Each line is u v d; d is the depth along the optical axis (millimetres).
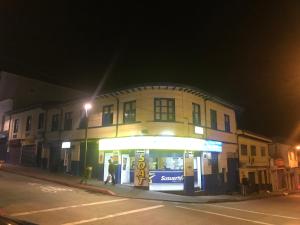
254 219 14195
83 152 29031
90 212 13086
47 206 13844
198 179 25953
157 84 23672
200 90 25734
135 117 24516
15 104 41531
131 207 14938
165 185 23188
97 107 28297
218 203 20344
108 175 24781
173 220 12391
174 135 23578
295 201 27859
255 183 35406
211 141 27422
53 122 34219
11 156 40500
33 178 25297
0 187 18656
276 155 41781
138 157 23125
